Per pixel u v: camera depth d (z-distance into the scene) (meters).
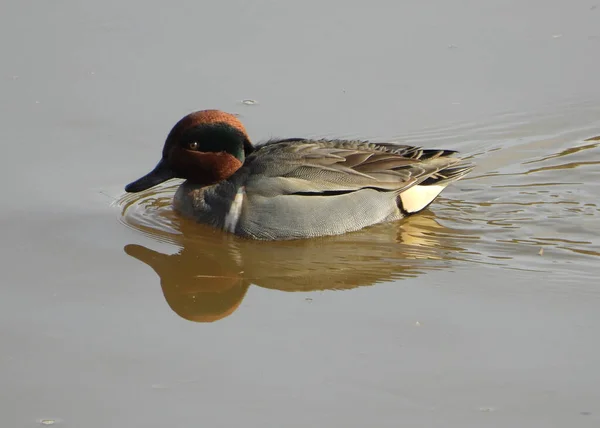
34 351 10.94
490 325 11.35
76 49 19.03
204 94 17.78
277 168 13.89
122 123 16.88
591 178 15.88
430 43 19.50
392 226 14.28
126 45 19.22
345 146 14.49
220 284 12.70
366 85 18.22
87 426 9.66
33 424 9.69
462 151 16.59
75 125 16.80
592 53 19.11
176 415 9.81
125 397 10.12
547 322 11.38
